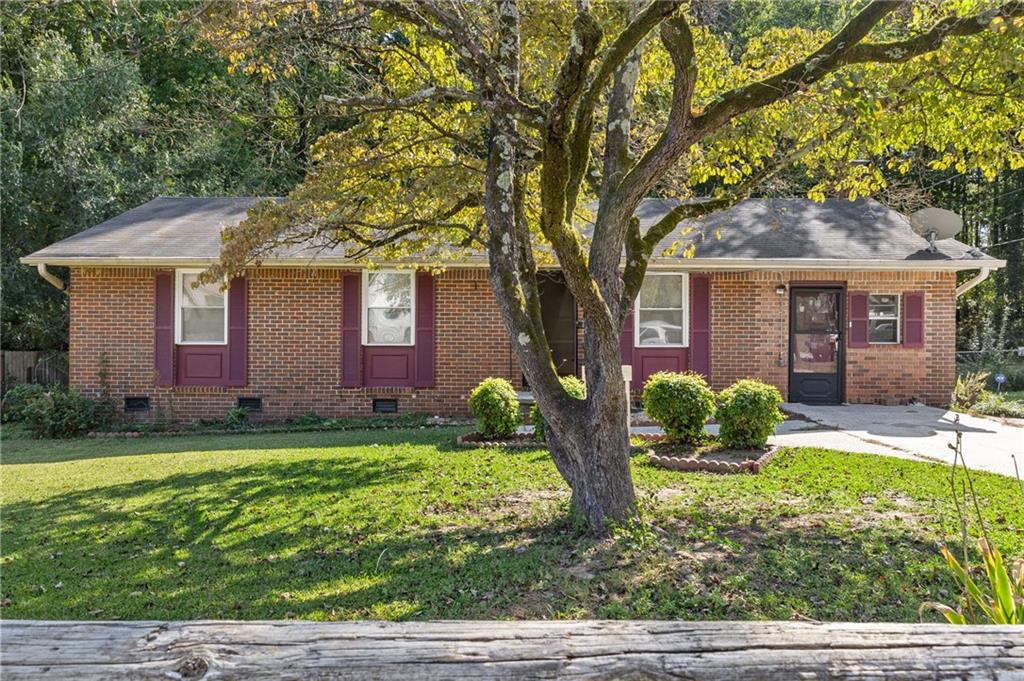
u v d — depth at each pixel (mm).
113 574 4266
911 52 4555
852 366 12195
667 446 8164
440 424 11328
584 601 3658
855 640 1179
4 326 17641
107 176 16891
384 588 3934
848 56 4590
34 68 16531
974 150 6367
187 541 4949
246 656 1132
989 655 1162
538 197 7637
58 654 1126
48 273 11828
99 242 12047
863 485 6129
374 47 6590
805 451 7797
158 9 15531
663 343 12469
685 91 4402
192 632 1159
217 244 12023
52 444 10188
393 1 4766
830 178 7480
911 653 1163
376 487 6406
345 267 12000
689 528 4914
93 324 11891
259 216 6215
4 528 5309
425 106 6664
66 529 5270
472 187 6914
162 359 11938
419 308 12242
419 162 6977
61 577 4227
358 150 6660
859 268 11711
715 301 12273
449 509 5664
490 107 4438
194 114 9422
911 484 6129
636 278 5414
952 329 12164
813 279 12219
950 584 3812
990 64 5055
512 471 6961
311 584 4043
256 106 8352
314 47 6332
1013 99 5504
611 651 1156
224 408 12070
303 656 1135
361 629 1177
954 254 11969
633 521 4785
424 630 1180
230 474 7129
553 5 6582
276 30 6262
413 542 4797
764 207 13930
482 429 9031
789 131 6613
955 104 5711
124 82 17047
